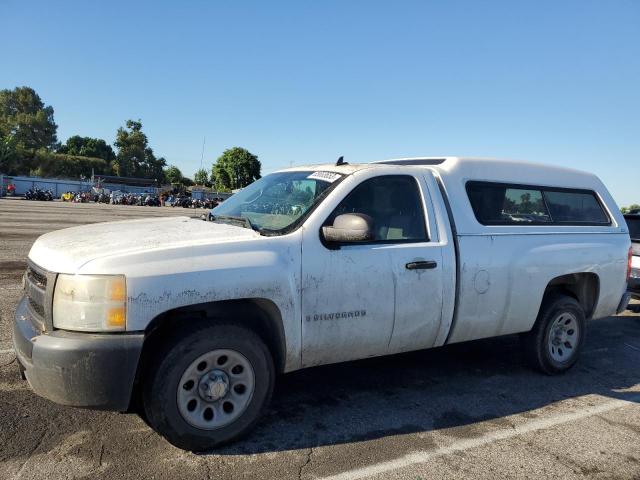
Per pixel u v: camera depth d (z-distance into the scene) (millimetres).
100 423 3412
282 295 3256
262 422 3607
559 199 5125
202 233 3420
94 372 2734
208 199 70875
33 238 13281
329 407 3939
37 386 2812
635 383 4895
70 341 2727
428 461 3199
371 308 3631
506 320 4465
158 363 2957
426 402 4145
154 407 2947
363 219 3307
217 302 3150
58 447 3086
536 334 4816
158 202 61156
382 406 4016
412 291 3812
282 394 4160
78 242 3246
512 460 3273
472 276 4148
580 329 5082
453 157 4562
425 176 4188
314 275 3393
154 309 2848
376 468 3076
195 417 3053
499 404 4195
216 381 3078
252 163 90375
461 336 4230
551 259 4680
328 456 3182
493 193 4578
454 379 4727
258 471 2955
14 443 3102
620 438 3674
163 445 3176
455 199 4285
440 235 4059
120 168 103500
